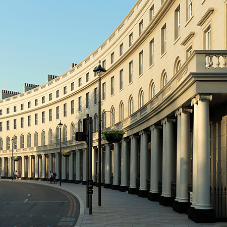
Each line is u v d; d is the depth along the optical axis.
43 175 65.75
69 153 51.16
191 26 20.33
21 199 26.30
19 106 75.50
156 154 24.42
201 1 18.78
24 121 73.62
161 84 26.11
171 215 16.28
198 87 14.20
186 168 17.02
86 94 51.91
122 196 28.27
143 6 30.97
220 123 17.00
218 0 16.52
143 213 17.08
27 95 73.12
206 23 18.00
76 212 18.19
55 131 63.22
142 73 30.78
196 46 19.44
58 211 18.69
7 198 27.31
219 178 17.08
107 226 13.40
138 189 30.20
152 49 29.06
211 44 17.27
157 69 26.92
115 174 37.69
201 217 13.86
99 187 20.52
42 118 68.12
